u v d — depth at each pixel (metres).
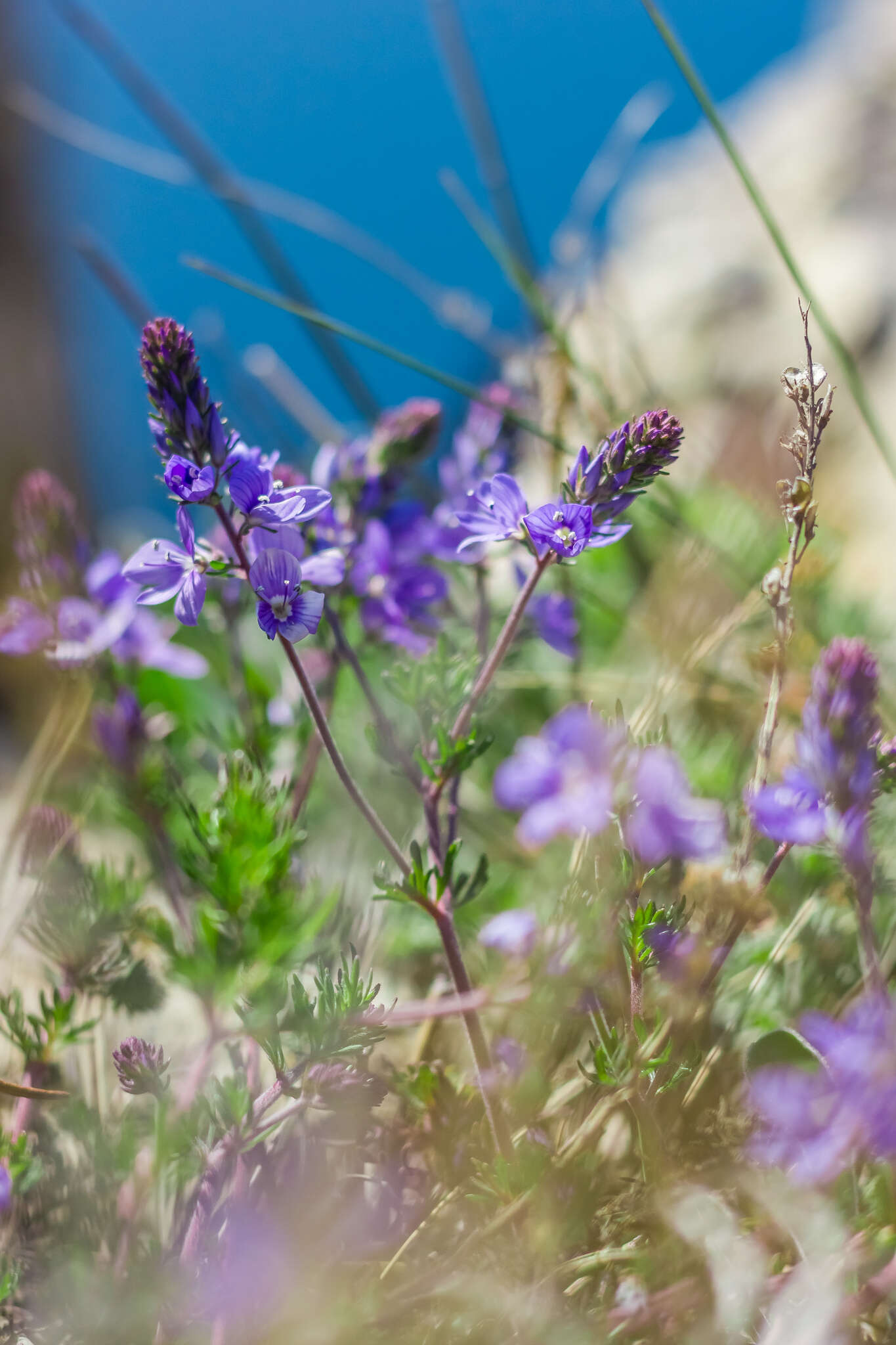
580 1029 0.54
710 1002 0.52
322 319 0.61
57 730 0.60
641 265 1.60
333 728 0.64
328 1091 0.50
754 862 0.55
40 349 1.40
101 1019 0.55
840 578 0.88
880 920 0.55
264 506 0.49
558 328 0.67
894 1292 0.48
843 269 1.32
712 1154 0.51
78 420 1.47
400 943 0.58
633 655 0.70
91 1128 0.52
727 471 0.85
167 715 0.60
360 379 0.77
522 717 0.67
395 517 0.57
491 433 0.61
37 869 0.56
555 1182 0.51
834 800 0.47
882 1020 0.46
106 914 0.54
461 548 0.52
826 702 0.47
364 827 0.62
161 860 0.58
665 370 1.39
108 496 1.53
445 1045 0.56
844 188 1.43
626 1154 0.52
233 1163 0.51
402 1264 0.51
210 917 0.53
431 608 0.57
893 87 1.52
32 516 0.58
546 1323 0.49
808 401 0.51
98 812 0.65
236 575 0.50
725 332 1.37
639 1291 0.49
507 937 0.54
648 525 0.77
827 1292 0.47
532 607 0.59
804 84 1.74
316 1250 0.50
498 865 0.62
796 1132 0.47
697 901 0.53
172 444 0.50
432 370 0.61
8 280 1.40
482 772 0.66
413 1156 0.52
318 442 0.84
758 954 0.55
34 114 0.88
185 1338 0.49
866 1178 0.50
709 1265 0.49
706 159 1.77
